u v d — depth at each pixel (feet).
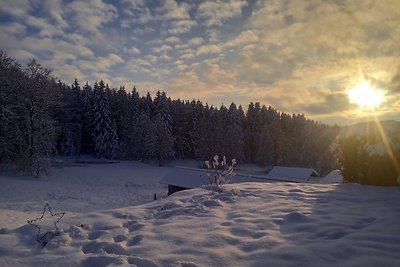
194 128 229.25
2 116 107.86
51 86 117.60
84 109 203.62
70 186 106.01
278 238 16.05
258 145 246.47
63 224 20.17
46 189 93.56
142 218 22.00
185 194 29.35
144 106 237.86
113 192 103.81
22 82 111.75
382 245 14.16
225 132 212.02
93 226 19.99
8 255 15.48
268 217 20.06
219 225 18.93
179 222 20.10
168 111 219.41
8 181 95.86
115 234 18.34
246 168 224.53
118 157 193.06
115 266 13.60
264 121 279.69
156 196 98.99
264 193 28.32
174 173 84.48
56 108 181.57
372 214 19.31
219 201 25.17
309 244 14.92
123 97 225.76
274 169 128.57
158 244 16.15
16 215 47.16
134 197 96.89
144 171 161.68
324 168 251.80
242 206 23.76
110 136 190.08
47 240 17.31
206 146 203.31
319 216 19.54
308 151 256.73
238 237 16.69
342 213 20.02
